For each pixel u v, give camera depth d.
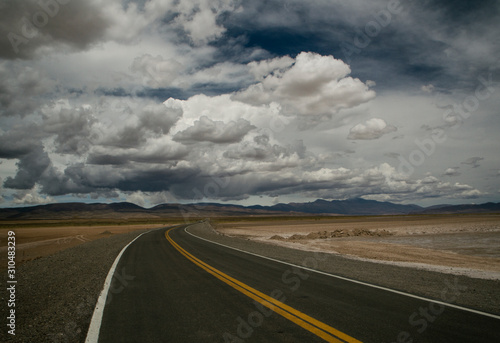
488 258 16.08
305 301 6.16
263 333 4.50
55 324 5.17
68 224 96.38
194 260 12.32
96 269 10.69
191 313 5.52
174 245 19.16
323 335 4.39
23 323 5.33
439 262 14.24
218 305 5.97
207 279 8.47
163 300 6.42
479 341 4.18
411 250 19.64
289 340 4.23
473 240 26.31
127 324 5.02
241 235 36.22
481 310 5.55
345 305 5.86
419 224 57.59
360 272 9.55
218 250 16.03
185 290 7.25
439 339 4.24
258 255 13.88
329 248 20.33
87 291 7.38
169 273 9.47
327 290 7.07
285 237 33.47
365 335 4.38
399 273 9.42
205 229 41.12
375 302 6.05
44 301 6.77
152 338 4.41
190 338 4.38
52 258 14.69
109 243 22.44
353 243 24.97
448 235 32.19
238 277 8.70
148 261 12.28
